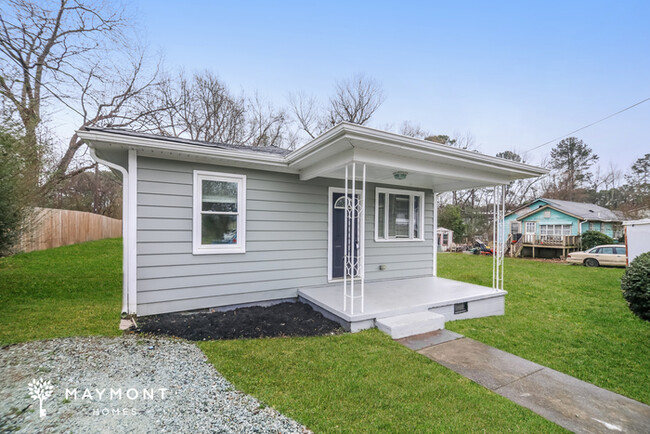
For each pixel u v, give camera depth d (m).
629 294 4.08
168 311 4.34
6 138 4.96
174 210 4.37
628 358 3.52
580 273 10.55
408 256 6.96
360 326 4.02
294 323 4.17
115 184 19.61
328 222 5.80
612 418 2.30
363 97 19.97
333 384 2.62
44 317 4.09
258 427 1.99
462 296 5.08
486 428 2.10
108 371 2.65
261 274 5.08
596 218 17.33
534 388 2.75
